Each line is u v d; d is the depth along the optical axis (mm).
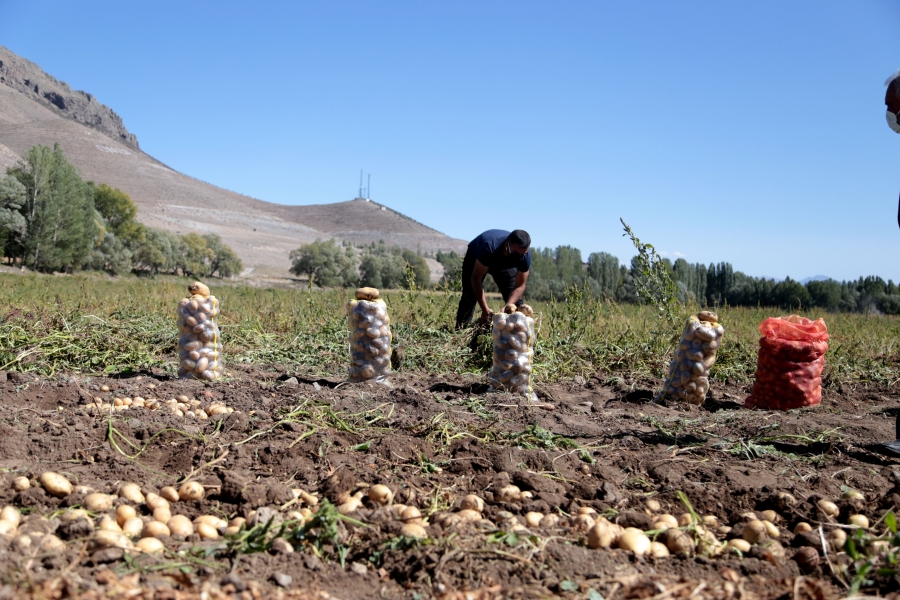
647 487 3896
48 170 52156
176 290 15109
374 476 3811
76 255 55094
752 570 2809
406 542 2840
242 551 2812
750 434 5070
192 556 2730
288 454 4176
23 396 5258
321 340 9125
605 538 2973
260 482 3707
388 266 57562
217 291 15797
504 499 3574
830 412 6094
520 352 6148
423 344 8844
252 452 4195
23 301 11789
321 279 57719
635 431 5035
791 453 4609
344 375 7137
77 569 2494
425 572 2662
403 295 10680
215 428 4660
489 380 6254
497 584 2590
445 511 3404
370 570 2758
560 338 9062
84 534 2836
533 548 2834
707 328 6184
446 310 10211
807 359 6207
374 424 4891
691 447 4645
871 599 2342
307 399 5383
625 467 4195
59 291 14414
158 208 186125
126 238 67562
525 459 4164
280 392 5875
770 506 3600
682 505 3650
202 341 6316
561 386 7258
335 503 3512
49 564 2488
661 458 4383
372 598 2535
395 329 9453
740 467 4281
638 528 3211
